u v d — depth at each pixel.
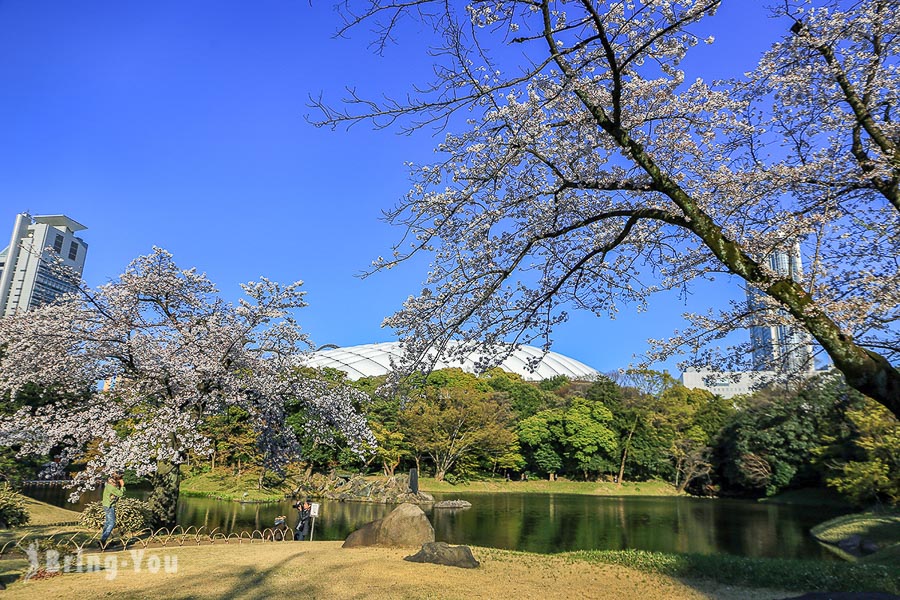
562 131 7.89
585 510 32.25
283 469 16.52
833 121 7.89
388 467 45.03
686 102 7.59
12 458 17.64
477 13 6.27
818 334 5.57
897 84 7.36
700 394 58.09
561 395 61.81
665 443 50.88
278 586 7.97
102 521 12.02
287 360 16.20
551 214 8.07
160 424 12.95
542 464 51.03
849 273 7.80
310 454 37.59
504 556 11.38
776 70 7.90
